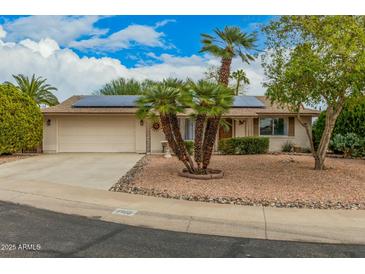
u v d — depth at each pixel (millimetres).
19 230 5621
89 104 20062
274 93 10594
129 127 19812
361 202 7504
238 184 9328
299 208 7047
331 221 6141
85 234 5477
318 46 9609
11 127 16312
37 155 17875
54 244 5000
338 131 17078
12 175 11133
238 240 5305
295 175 10742
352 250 4926
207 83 9961
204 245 5062
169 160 15219
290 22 10586
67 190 8703
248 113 19000
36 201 7590
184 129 19516
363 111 16281
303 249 4945
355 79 9273
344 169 12172
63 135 19734
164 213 6633
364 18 9398
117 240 5215
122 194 8273
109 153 19094
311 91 10023
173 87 10250
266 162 13961
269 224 5984
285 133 20141
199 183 9492
